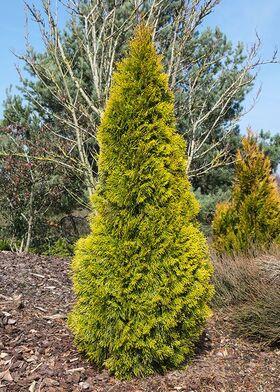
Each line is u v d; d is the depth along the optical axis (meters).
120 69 4.04
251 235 7.14
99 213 3.96
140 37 4.04
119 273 3.77
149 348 3.78
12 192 11.16
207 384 3.84
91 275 3.84
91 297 3.84
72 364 3.95
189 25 7.20
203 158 10.51
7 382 3.59
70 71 7.24
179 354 3.95
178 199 3.94
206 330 5.12
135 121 3.85
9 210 11.48
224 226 7.40
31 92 11.15
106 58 7.22
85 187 10.89
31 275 6.54
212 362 4.32
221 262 6.55
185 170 4.03
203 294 3.99
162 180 3.82
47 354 4.06
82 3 8.77
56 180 10.45
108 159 3.92
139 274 3.75
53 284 6.29
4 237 11.59
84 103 9.20
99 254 3.82
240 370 4.23
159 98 3.96
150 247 3.78
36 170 10.59
